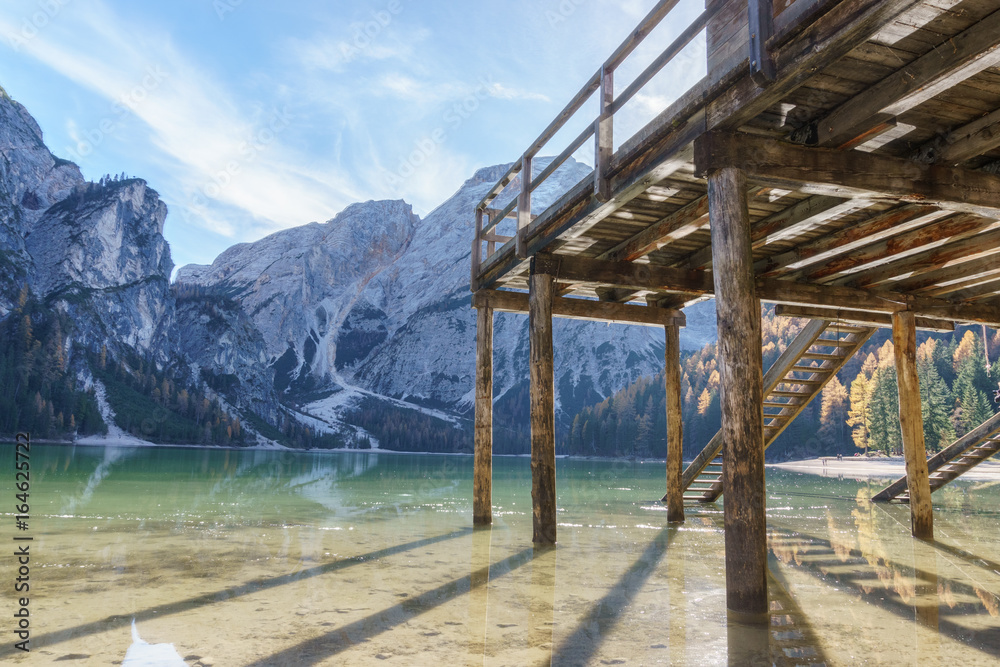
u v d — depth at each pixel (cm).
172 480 2219
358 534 891
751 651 375
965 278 956
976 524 1084
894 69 459
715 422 10544
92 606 456
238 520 1030
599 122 670
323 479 2580
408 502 1477
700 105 513
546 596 524
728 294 476
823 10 385
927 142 573
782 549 799
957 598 529
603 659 358
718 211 496
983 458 1415
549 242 828
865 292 1026
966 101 502
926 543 862
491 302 1113
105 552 695
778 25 418
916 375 1020
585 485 2275
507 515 1195
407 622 432
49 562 629
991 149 550
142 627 404
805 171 522
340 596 508
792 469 4841
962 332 10969
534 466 843
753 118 527
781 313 1088
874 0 351
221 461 4950
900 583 592
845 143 529
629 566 671
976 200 580
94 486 1794
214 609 456
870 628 431
